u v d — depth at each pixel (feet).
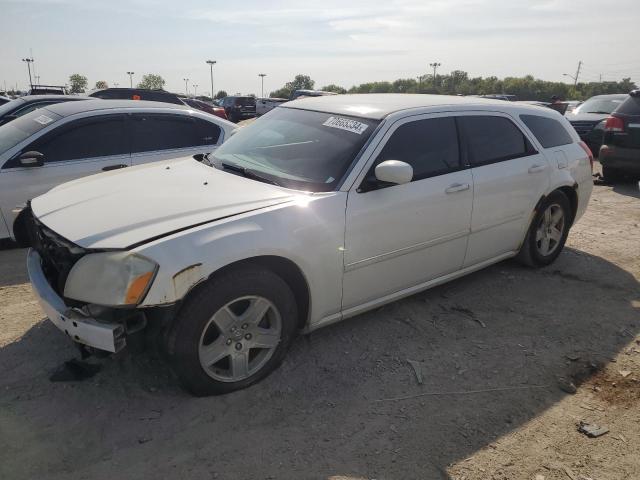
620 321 13.32
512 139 14.76
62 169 17.74
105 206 10.19
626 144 27.55
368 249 11.25
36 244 11.08
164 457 8.21
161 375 10.30
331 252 10.57
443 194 12.44
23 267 16.08
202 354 9.29
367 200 11.07
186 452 8.34
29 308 13.09
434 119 12.89
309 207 10.28
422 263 12.62
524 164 14.67
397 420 9.29
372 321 12.89
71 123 18.11
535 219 15.66
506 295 14.66
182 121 20.47
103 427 8.84
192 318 8.97
